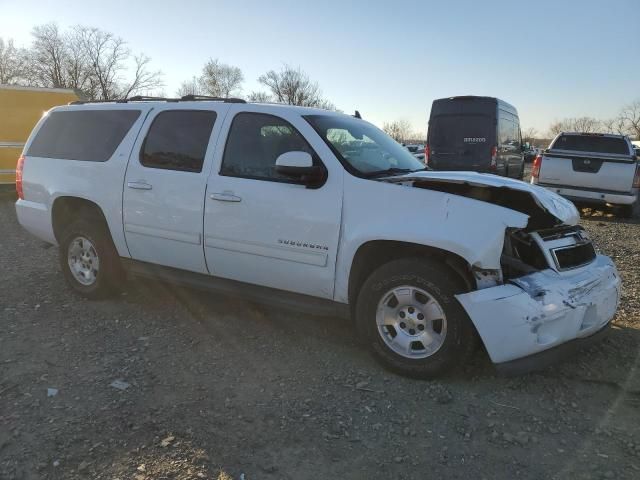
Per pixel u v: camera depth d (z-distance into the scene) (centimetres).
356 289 395
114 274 520
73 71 6241
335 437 305
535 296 336
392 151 471
